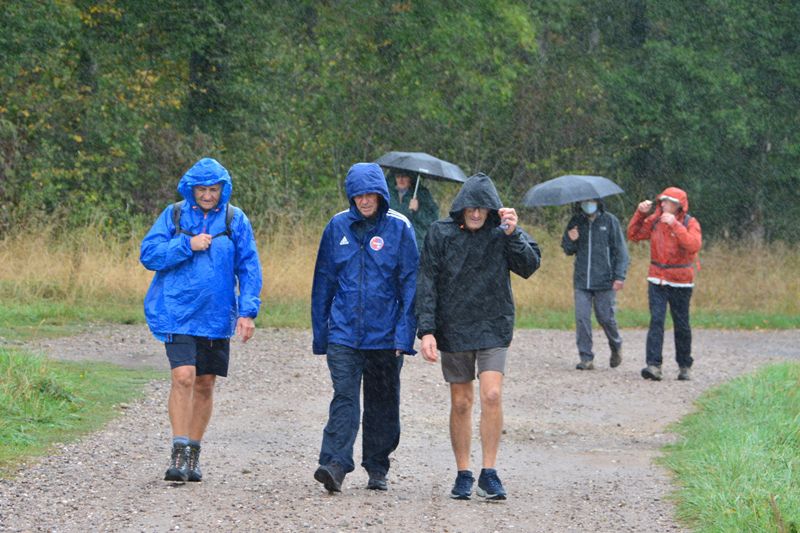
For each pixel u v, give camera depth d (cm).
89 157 4356
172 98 4975
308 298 3553
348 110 5728
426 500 1347
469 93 5844
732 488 1299
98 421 1755
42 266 3306
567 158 6066
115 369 2278
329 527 1190
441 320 1363
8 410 1684
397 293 1384
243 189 4675
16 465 1425
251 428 1802
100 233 3744
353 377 1371
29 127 4281
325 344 1412
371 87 5744
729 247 5112
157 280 1395
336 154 5600
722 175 6481
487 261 1353
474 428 1902
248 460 1552
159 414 1853
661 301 2508
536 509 1311
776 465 1419
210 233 1397
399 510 1283
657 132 6278
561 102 6025
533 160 6012
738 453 1469
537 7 6688
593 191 2644
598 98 6147
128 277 3334
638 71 6500
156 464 1484
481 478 1351
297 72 5634
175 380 1368
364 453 1409
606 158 6247
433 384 2342
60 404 1797
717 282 4416
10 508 1226
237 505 1273
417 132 5831
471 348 1352
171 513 1225
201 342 1393
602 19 6856
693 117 6203
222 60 5394
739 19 6275
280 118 5400
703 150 6288
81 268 3338
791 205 6519
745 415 1869
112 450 1555
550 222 5297
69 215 3903
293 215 4200
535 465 1603
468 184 1341
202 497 1305
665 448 1738
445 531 1195
